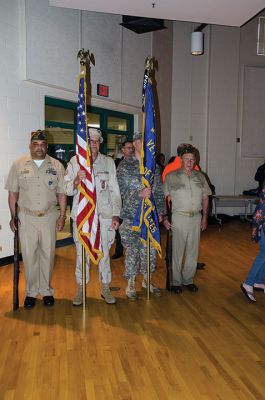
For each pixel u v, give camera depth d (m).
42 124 5.68
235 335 3.17
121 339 3.06
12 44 5.13
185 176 4.02
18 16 5.19
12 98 5.19
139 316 3.52
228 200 10.12
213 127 9.91
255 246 6.72
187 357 2.79
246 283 4.00
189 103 9.80
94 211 3.52
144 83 3.79
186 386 2.43
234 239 7.35
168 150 9.63
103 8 4.87
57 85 5.77
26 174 3.57
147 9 4.88
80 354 2.81
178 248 4.09
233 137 10.05
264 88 10.14
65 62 5.88
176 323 3.39
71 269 5.02
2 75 5.02
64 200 3.78
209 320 3.47
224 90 9.88
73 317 3.48
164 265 5.38
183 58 9.64
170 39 9.30
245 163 10.23
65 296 4.02
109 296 3.81
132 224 3.80
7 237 5.25
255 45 10.02
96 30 6.47
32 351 2.85
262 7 4.84
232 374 2.58
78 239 3.64
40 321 3.38
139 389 2.39
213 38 9.69
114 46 6.95
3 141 5.12
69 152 6.57
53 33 5.62
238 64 9.89
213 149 9.97
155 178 3.90
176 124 9.75
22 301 3.84
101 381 2.48
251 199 9.41
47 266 3.73
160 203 3.94
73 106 6.36
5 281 4.49
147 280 3.88
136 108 7.84
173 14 5.04
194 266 4.20
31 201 3.59
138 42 7.69
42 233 3.64
